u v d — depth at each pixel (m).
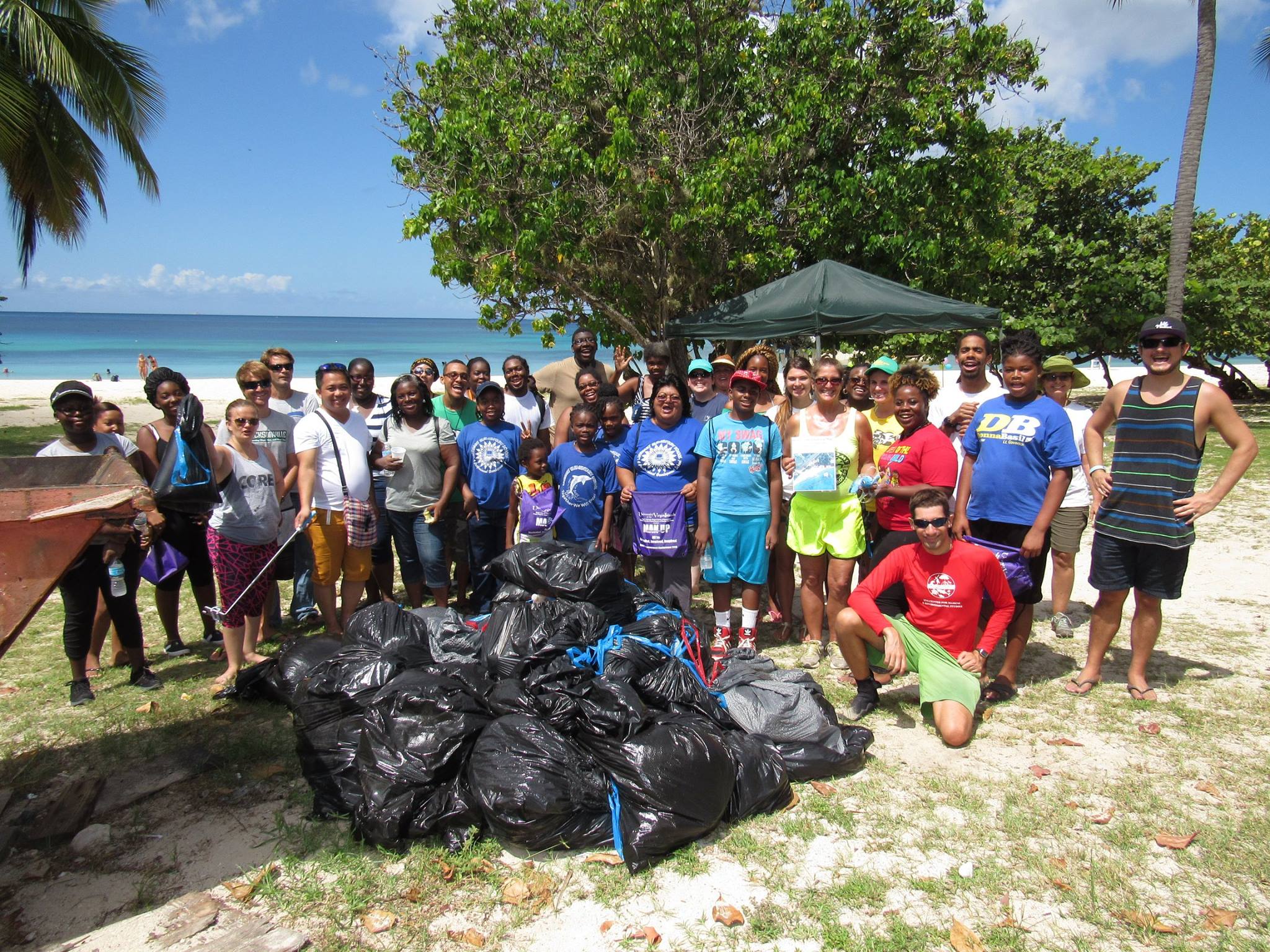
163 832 3.44
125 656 5.36
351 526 5.28
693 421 5.36
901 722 4.36
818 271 8.34
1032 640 5.56
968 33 10.75
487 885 3.06
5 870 3.21
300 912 2.94
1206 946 2.70
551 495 5.70
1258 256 23.08
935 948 2.72
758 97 11.03
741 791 3.46
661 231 10.50
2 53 12.65
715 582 5.24
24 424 19.61
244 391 5.66
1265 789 3.60
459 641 4.28
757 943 2.76
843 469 5.06
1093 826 3.36
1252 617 5.94
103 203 15.38
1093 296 18.59
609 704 3.45
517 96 10.85
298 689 4.10
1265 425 17.20
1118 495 4.46
